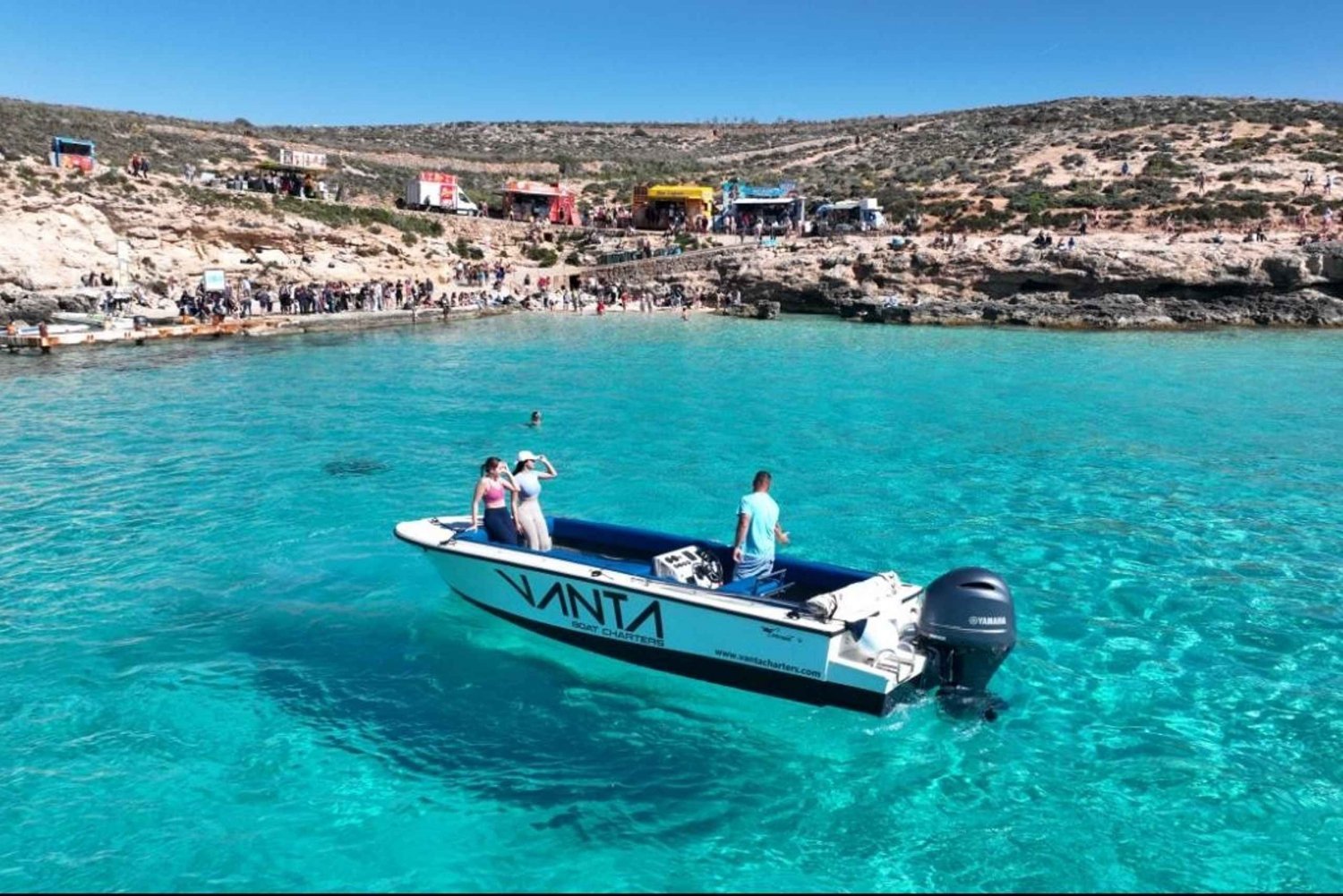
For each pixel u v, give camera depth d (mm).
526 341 41750
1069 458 20547
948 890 7133
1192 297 49000
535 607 11070
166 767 8711
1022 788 8438
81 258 44625
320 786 8438
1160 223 58406
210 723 9484
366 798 8266
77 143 55500
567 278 61250
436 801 8234
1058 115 98062
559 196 73812
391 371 32844
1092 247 50344
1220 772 8680
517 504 11727
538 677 10500
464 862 7441
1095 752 9016
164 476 18828
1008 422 24328
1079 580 13500
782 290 55469
